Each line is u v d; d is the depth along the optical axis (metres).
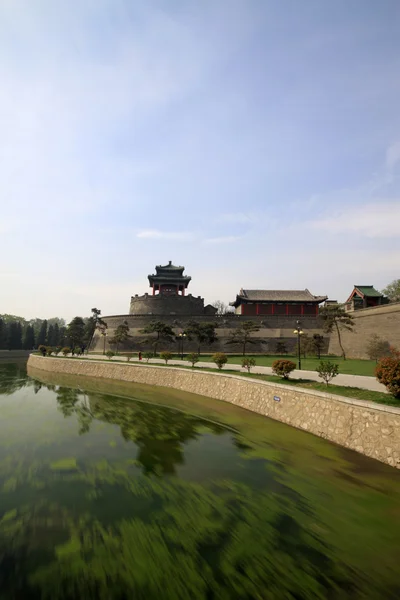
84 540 8.21
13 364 66.81
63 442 16.06
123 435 17.09
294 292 68.50
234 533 8.48
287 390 18.80
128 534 8.46
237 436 16.52
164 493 10.70
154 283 75.88
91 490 10.98
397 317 40.88
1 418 20.70
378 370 14.52
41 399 26.80
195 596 6.44
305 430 16.39
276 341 57.81
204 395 26.83
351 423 13.97
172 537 8.34
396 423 11.89
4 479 11.88
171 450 14.77
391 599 6.34
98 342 66.19
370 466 11.88
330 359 43.81
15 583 6.77
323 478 11.32
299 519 9.07
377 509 9.41
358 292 56.56
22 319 138.25
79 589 6.61
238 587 6.68
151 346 58.66
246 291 67.81
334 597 6.39
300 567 7.23
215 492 10.72
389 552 7.71
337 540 8.15
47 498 10.42
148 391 30.05
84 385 34.25
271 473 12.02
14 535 8.44
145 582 6.82
